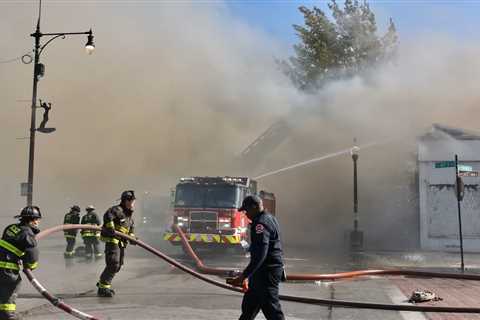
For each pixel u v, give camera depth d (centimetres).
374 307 623
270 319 449
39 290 498
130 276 1001
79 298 728
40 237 582
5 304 558
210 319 598
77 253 1327
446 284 930
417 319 611
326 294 801
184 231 1409
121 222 757
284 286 889
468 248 1694
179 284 888
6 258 559
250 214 463
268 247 445
